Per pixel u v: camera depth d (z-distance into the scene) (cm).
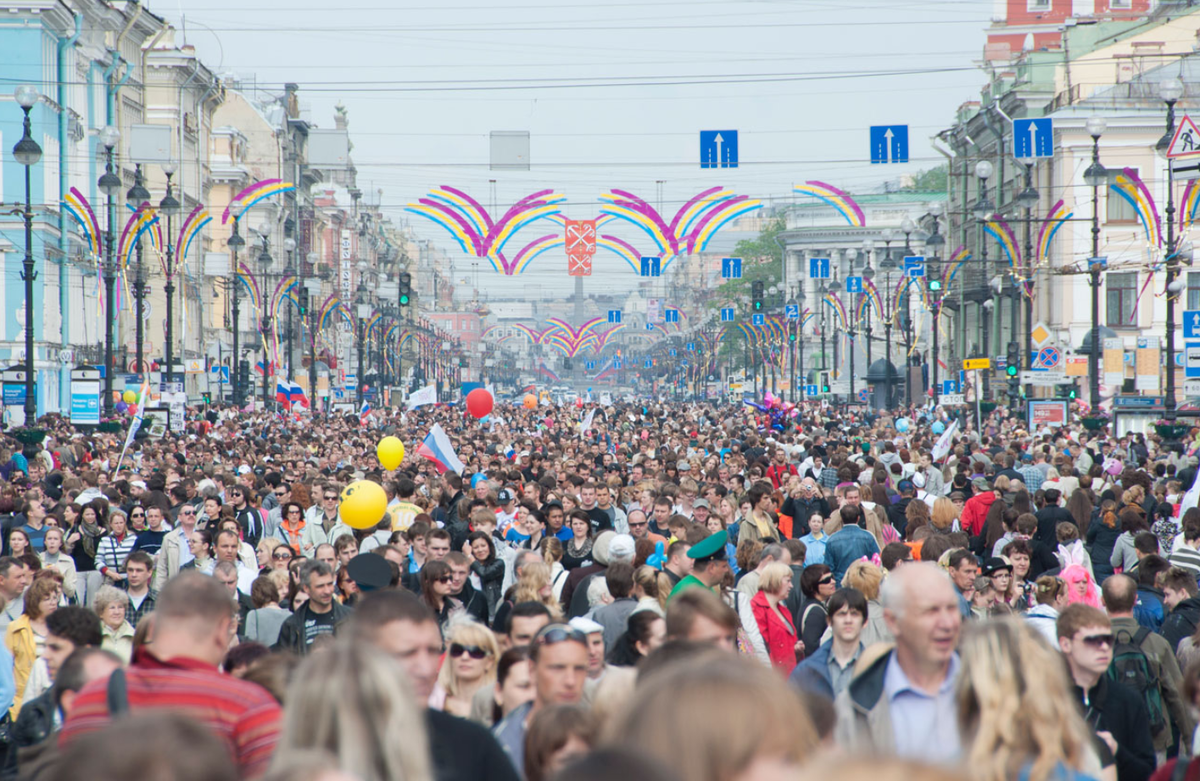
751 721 789
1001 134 16612
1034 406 10575
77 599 3688
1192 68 15512
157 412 10381
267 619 2767
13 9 13550
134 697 1257
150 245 16662
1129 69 15675
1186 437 8719
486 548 3422
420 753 1021
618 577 2572
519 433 11462
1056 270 10700
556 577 3334
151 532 3919
